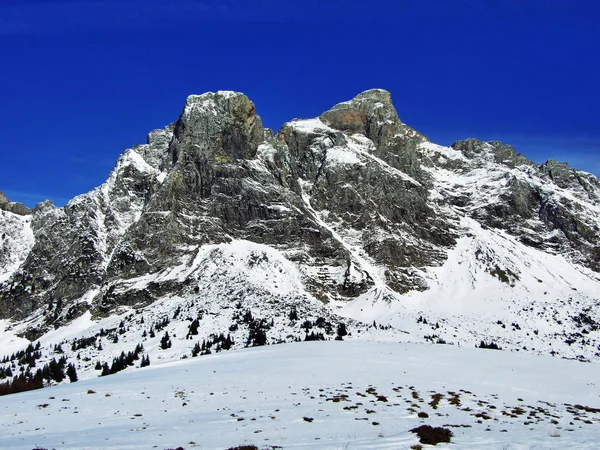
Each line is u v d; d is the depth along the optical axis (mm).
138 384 87250
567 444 48500
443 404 72000
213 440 49938
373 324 197125
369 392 77875
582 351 191750
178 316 184125
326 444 46719
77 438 53344
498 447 46594
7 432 59531
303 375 91812
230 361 111500
